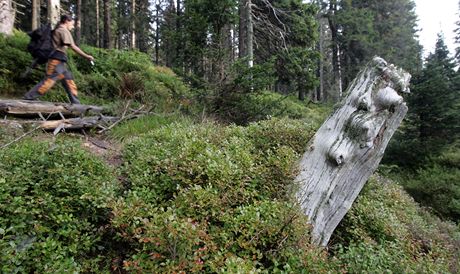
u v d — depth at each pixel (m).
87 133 5.70
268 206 3.04
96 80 7.80
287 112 9.06
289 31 11.63
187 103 7.72
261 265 2.61
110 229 2.87
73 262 2.35
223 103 7.45
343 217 3.98
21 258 2.23
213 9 7.73
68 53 7.98
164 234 2.33
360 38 20.88
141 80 8.19
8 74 6.47
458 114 10.17
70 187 2.93
